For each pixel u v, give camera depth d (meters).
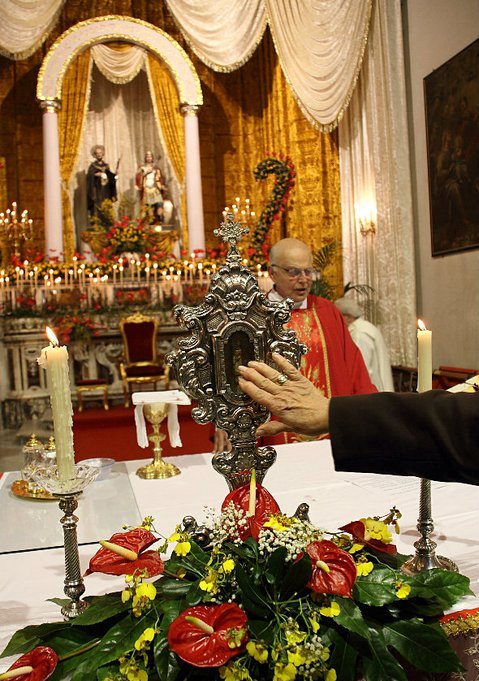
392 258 8.70
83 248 11.42
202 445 7.01
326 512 2.00
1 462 6.97
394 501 2.10
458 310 7.55
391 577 1.19
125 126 11.70
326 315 3.75
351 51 8.84
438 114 7.71
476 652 1.29
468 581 1.24
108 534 1.84
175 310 1.47
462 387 1.46
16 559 1.73
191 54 11.91
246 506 1.29
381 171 8.92
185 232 11.55
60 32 11.39
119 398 9.84
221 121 12.03
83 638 1.15
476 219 7.03
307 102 9.64
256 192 12.02
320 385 3.59
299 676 1.04
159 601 1.15
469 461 1.04
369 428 1.12
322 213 10.41
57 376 1.28
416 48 8.24
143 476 2.48
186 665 1.04
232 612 1.06
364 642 1.10
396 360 8.65
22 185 11.42
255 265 10.40
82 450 6.98
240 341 1.48
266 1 9.52
